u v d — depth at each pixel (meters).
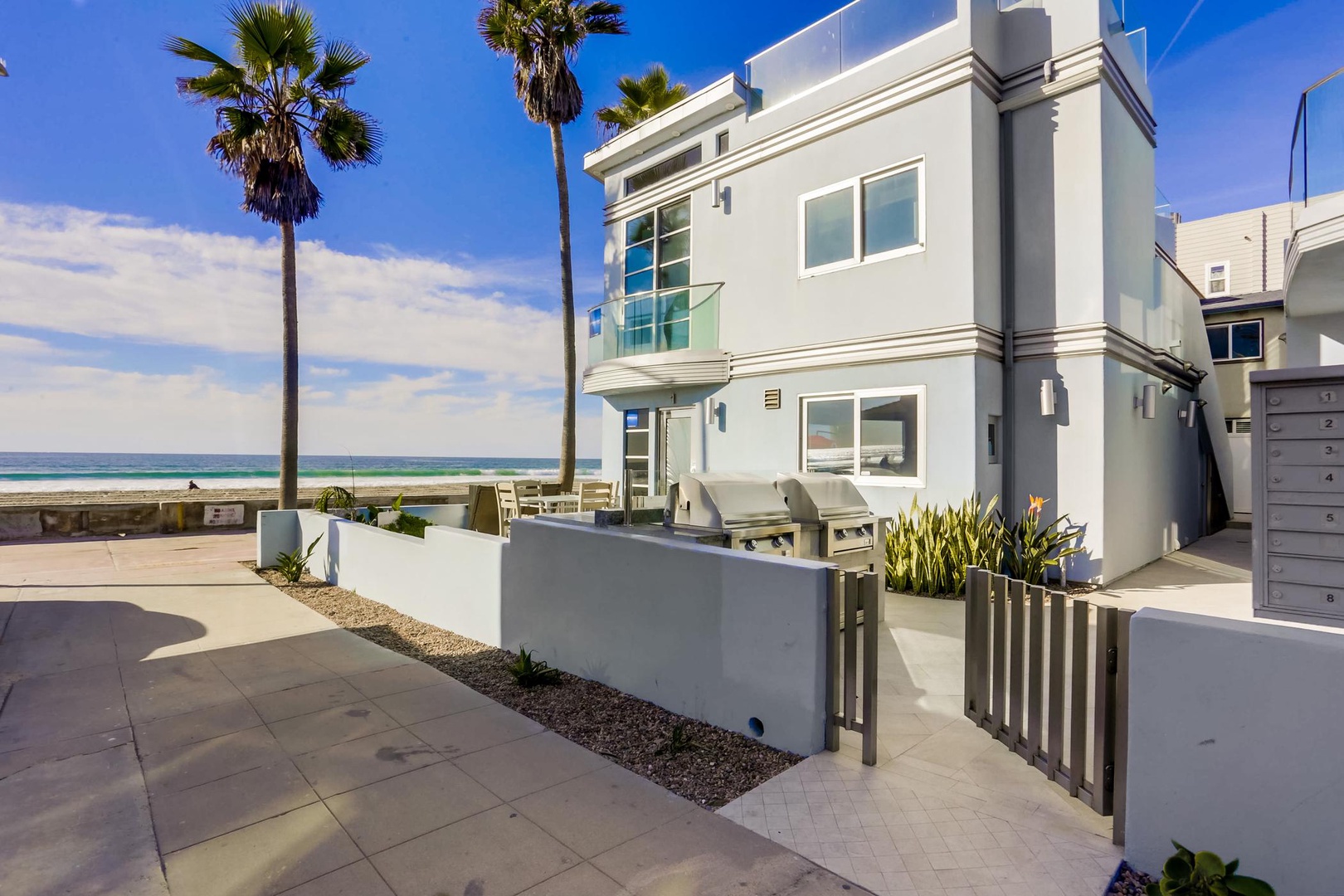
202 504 15.45
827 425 9.63
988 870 2.53
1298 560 2.48
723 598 4.00
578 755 3.73
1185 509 12.26
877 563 6.57
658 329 12.17
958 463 8.23
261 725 4.21
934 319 8.48
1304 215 6.49
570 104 15.72
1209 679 2.27
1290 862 2.12
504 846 2.80
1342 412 2.39
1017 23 8.83
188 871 2.64
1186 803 2.32
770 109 10.52
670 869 2.62
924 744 3.70
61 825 3.00
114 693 4.85
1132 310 9.32
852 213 9.38
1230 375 16.50
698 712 4.17
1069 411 8.34
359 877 2.59
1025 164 8.74
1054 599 3.14
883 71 9.08
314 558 9.90
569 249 16.33
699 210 11.72
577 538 5.15
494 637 6.12
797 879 2.53
